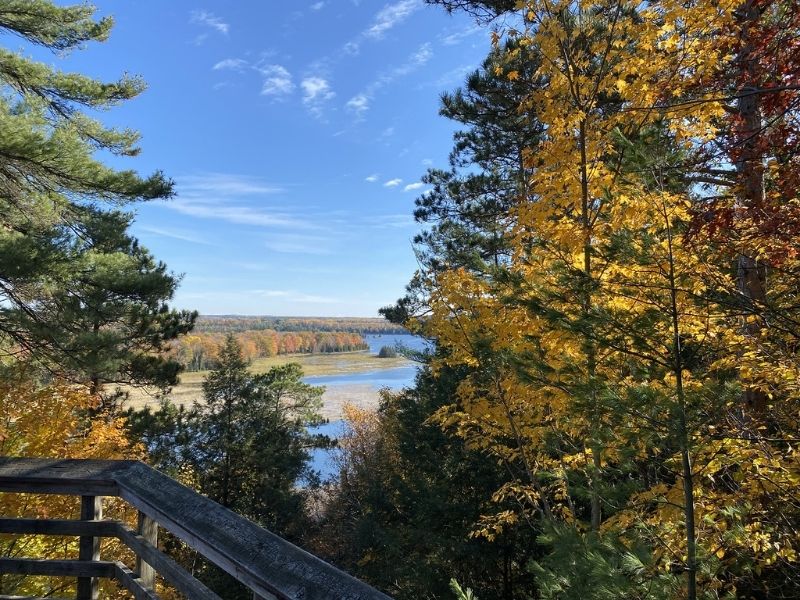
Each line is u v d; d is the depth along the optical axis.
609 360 3.94
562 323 3.91
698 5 4.08
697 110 4.14
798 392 3.66
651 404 3.17
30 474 2.88
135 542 2.63
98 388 12.24
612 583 3.03
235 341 25.86
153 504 2.44
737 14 4.68
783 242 3.56
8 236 8.84
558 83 4.83
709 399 3.26
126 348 11.52
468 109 11.67
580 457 5.31
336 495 26.73
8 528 2.86
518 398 6.02
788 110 3.58
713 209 3.52
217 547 1.89
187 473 19.25
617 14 4.63
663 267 3.53
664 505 3.74
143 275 11.45
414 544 13.15
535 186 5.36
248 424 24.84
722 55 4.33
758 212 3.55
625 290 3.75
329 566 1.54
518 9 4.98
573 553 3.46
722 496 3.78
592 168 4.78
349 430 31.30
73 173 9.28
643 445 3.56
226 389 24.83
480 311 5.77
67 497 6.41
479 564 11.07
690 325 3.58
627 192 4.07
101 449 8.19
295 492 25.95
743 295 3.78
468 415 6.65
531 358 4.62
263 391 25.81
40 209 9.06
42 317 9.82
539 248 5.00
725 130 4.56
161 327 14.77
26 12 8.98
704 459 3.48
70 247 10.12
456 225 12.74
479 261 5.46
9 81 9.32
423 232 13.81
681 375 3.55
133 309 11.31
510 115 11.11
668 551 3.49
